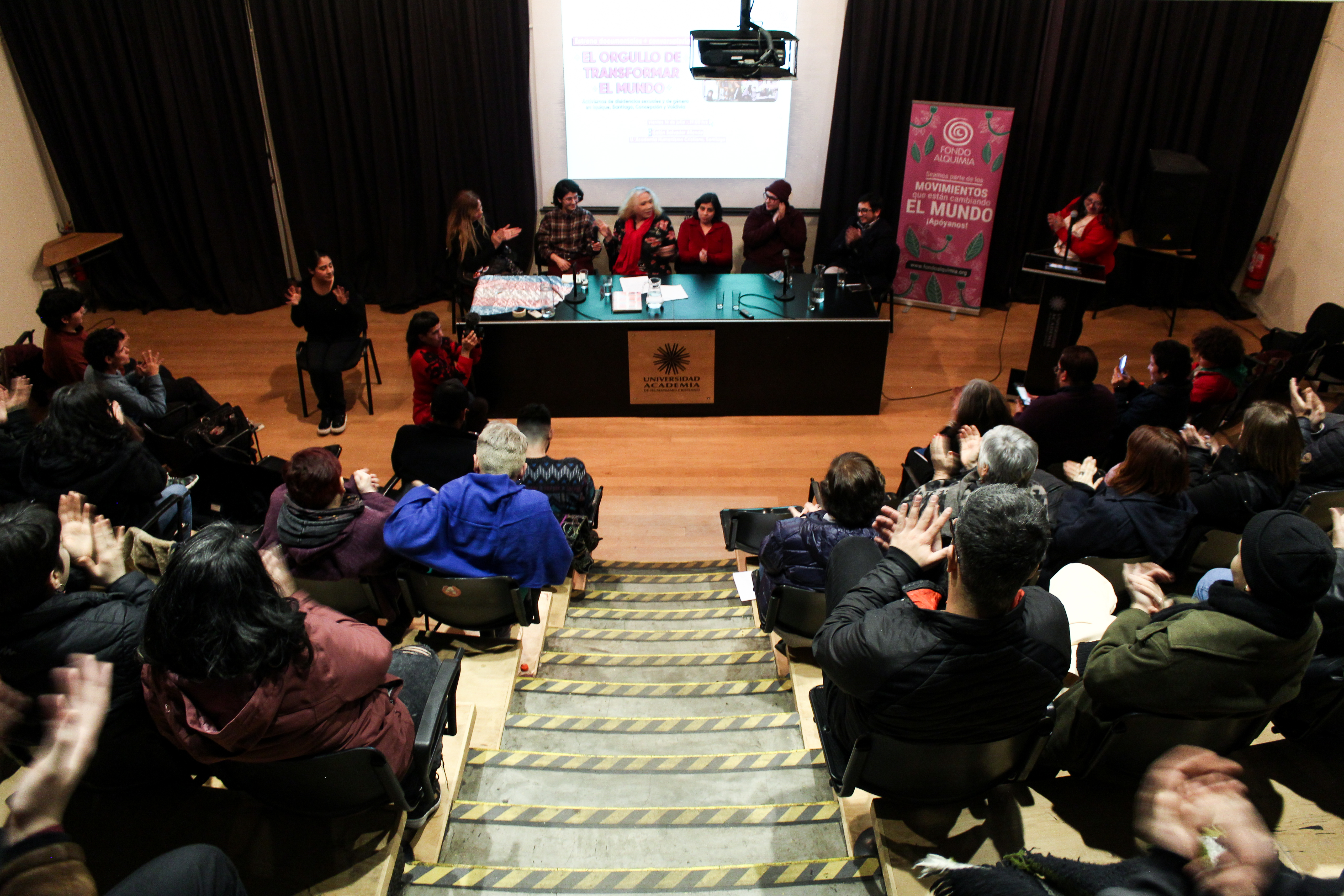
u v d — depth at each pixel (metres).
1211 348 4.33
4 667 1.58
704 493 4.91
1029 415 4.11
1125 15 6.30
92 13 6.23
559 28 6.55
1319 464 3.04
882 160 6.93
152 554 2.46
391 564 2.61
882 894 1.91
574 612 3.62
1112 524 2.63
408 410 5.70
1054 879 1.38
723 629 3.46
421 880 1.94
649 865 2.07
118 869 1.71
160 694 1.46
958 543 1.44
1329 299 6.24
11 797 1.24
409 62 6.55
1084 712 1.84
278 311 7.25
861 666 1.54
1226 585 1.59
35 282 6.55
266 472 3.61
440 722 1.95
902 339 6.72
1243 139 6.58
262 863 1.74
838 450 5.32
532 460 3.52
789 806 2.21
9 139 6.25
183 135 6.66
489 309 5.41
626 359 5.49
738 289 5.87
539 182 7.13
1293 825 1.73
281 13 6.39
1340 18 6.06
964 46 6.48
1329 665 1.79
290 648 1.47
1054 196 7.05
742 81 4.87
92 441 2.94
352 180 6.93
